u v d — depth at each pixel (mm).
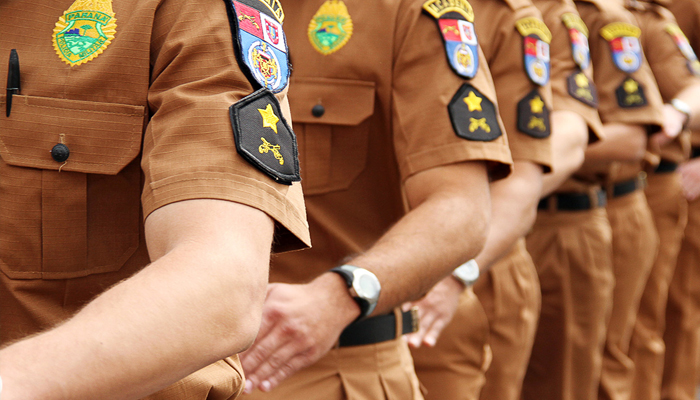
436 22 2205
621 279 4898
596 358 4398
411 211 2129
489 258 2684
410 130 2176
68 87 1313
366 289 1968
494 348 3717
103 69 1306
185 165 1167
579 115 3412
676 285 6109
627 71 4133
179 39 1276
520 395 4488
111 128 1310
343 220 2318
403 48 2219
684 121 4621
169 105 1232
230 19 1276
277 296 1973
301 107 2283
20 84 1324
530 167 2832
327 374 2271
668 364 6148
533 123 2836
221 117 1195
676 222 5645
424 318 2539
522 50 2893
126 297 1027
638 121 4082
